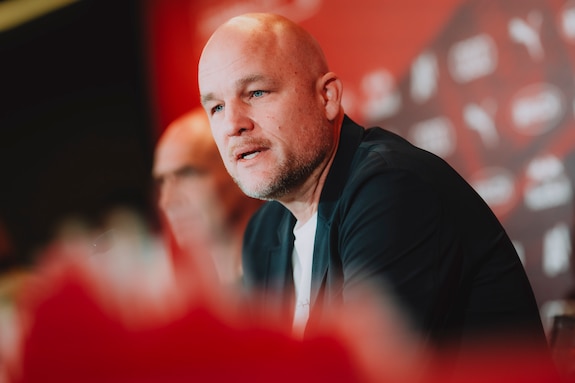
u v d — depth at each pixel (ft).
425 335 6.95
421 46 21.33
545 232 19.49
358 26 22.13
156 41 25.20
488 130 20.36
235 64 8.03
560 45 19.31
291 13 23.03
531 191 19.71
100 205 25.93
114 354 2.74
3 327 3.03
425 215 7.34
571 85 19.22
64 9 26.25
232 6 23.81
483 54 20.36
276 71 8.08
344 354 2.73
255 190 8.27
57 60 26.71
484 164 20.45
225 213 13.28
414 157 7.85
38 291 2.90
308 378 2.71
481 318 7.91
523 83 19.80
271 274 9.39
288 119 8.10
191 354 2.73
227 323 2.75
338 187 8.27
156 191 14.06
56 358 2.75
